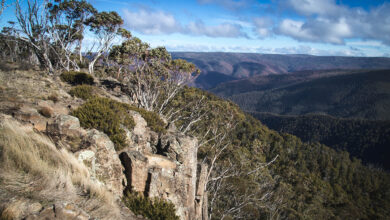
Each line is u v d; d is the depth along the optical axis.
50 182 4.96
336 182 97.56
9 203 3.88
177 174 9.11
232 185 24.27
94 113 8.84
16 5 20.86
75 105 10.34
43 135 6.75
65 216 4.23
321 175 101.75
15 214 3.80
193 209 10.49
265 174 33.22
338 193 73.06
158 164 9.07
